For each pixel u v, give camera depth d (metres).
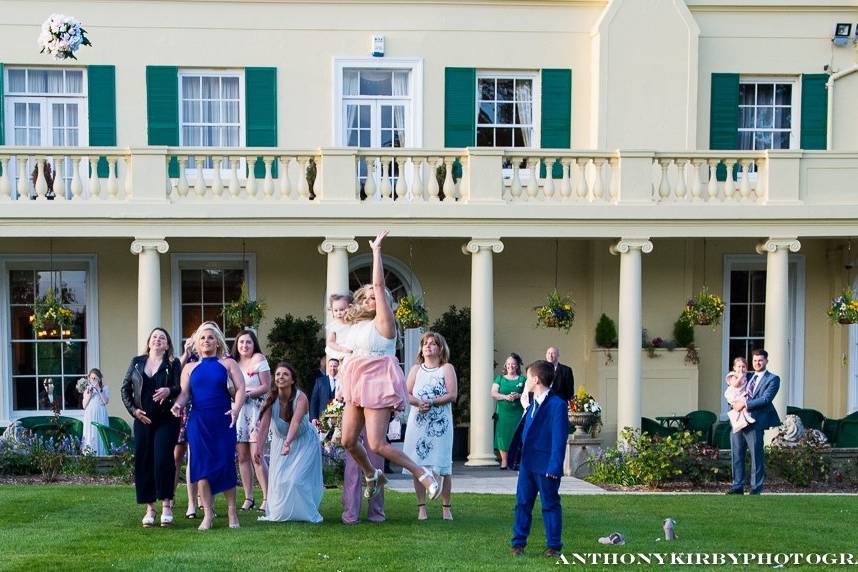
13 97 16.75
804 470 13.29
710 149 17.66
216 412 8.38
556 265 17.78
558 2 17.45
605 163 15.62
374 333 7.78
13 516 8.85
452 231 15.26
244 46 17.06
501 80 17.64
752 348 18.14
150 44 16.89
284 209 14.97
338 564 6.93
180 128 17.03
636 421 15.52
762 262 18.06
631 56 17.31
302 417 8.80
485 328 15.34
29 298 16.97
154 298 14.94
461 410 17.02
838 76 17.77
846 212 15.61
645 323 17.55
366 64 17.25
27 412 16.89
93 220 14.80
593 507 10.17
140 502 8.43
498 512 9.55
